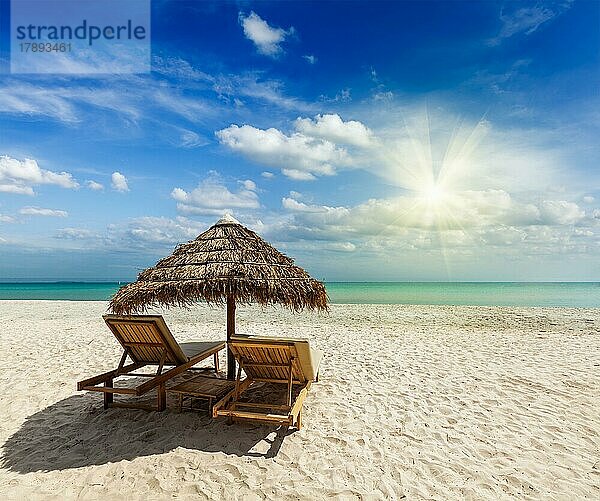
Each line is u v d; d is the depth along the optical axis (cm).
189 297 482
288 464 379
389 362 767
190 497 330
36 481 349
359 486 346
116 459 386
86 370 705
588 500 331
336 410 510
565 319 1456
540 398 559
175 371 515
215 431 443
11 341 988
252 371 497
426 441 429
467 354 841
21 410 512
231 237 541
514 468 377
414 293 4169
